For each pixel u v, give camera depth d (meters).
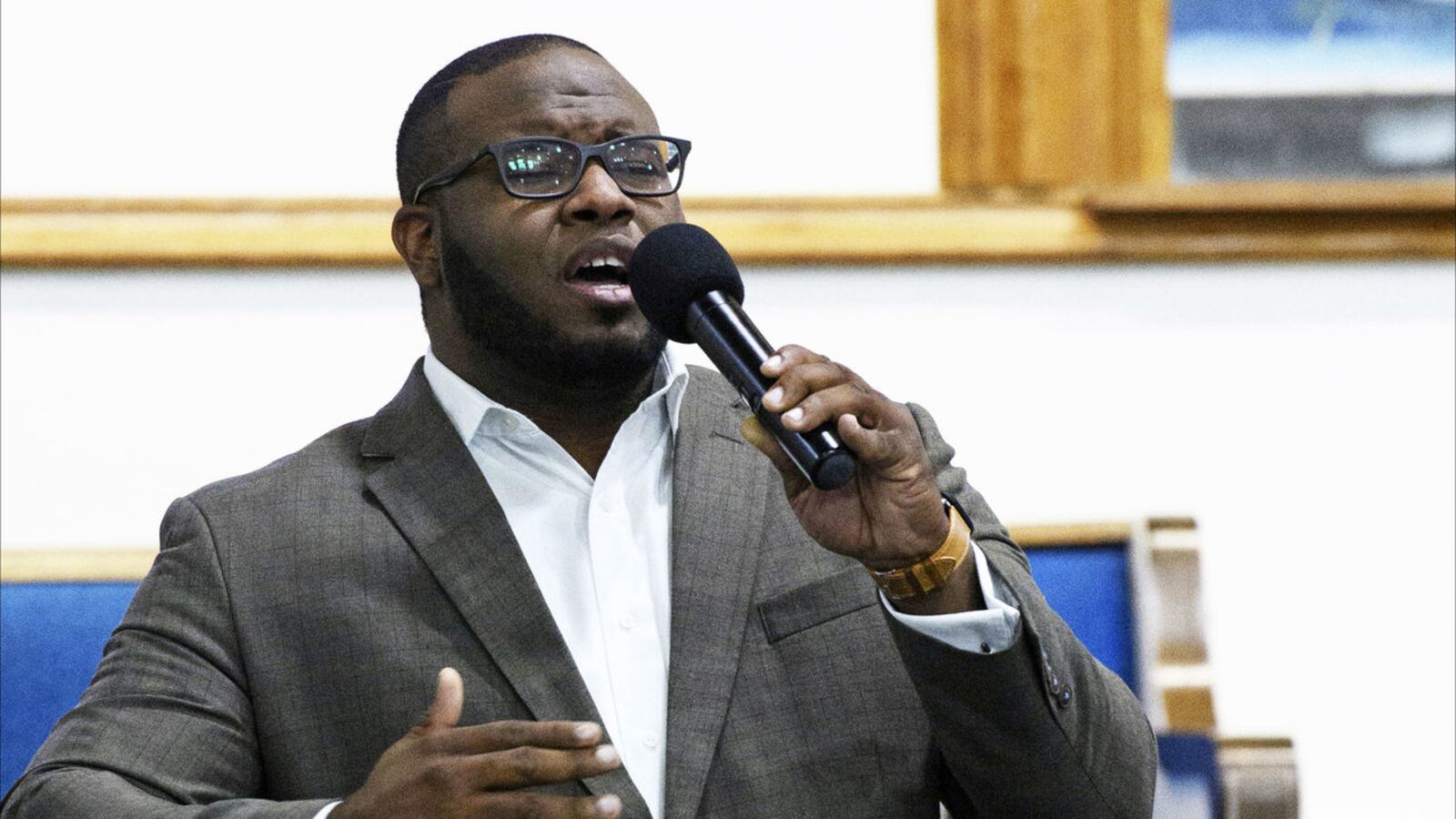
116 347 9.15
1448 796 9.23
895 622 5.14
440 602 5.57
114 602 7.92
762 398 4.76
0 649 7.82
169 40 9.35
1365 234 9.37
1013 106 9.64
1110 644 8.01
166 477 9.12
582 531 5.82
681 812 5.28
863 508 5.02
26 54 9.30
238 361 9.20
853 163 9.53
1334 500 9.38
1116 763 5.39
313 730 5.44
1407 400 9.42
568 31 9.50
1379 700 9.28
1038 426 9.37
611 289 5.67
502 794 4.51
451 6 9.48
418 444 5.89
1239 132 9.62
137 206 9.15
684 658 5.48
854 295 9.38
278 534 5.70
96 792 5.19
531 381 5.83
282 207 9.20
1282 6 9.61
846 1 9.58
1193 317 9.44
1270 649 9.30
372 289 9.27
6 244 9.04
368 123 9.43
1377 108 9.62
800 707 5.50
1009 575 5.33
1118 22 9.65
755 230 9.27
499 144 5.73
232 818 4.95
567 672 5.46
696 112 9.53
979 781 5.36
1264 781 6.91
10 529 9.04
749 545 5.71
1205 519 9.35
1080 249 9.31
